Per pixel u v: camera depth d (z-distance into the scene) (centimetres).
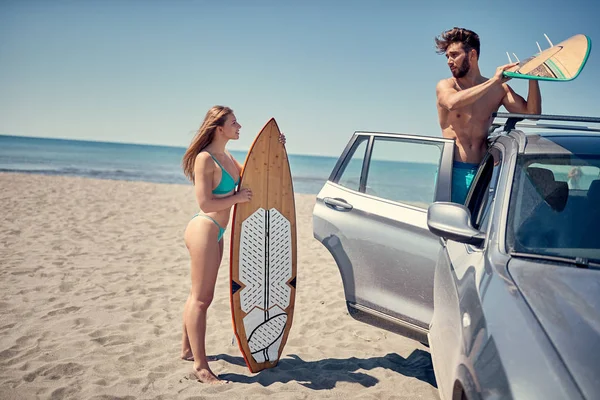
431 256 343
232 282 374
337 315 566
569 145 275
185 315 376
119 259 784
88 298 576
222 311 559
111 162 5178
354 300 382
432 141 375
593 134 297
